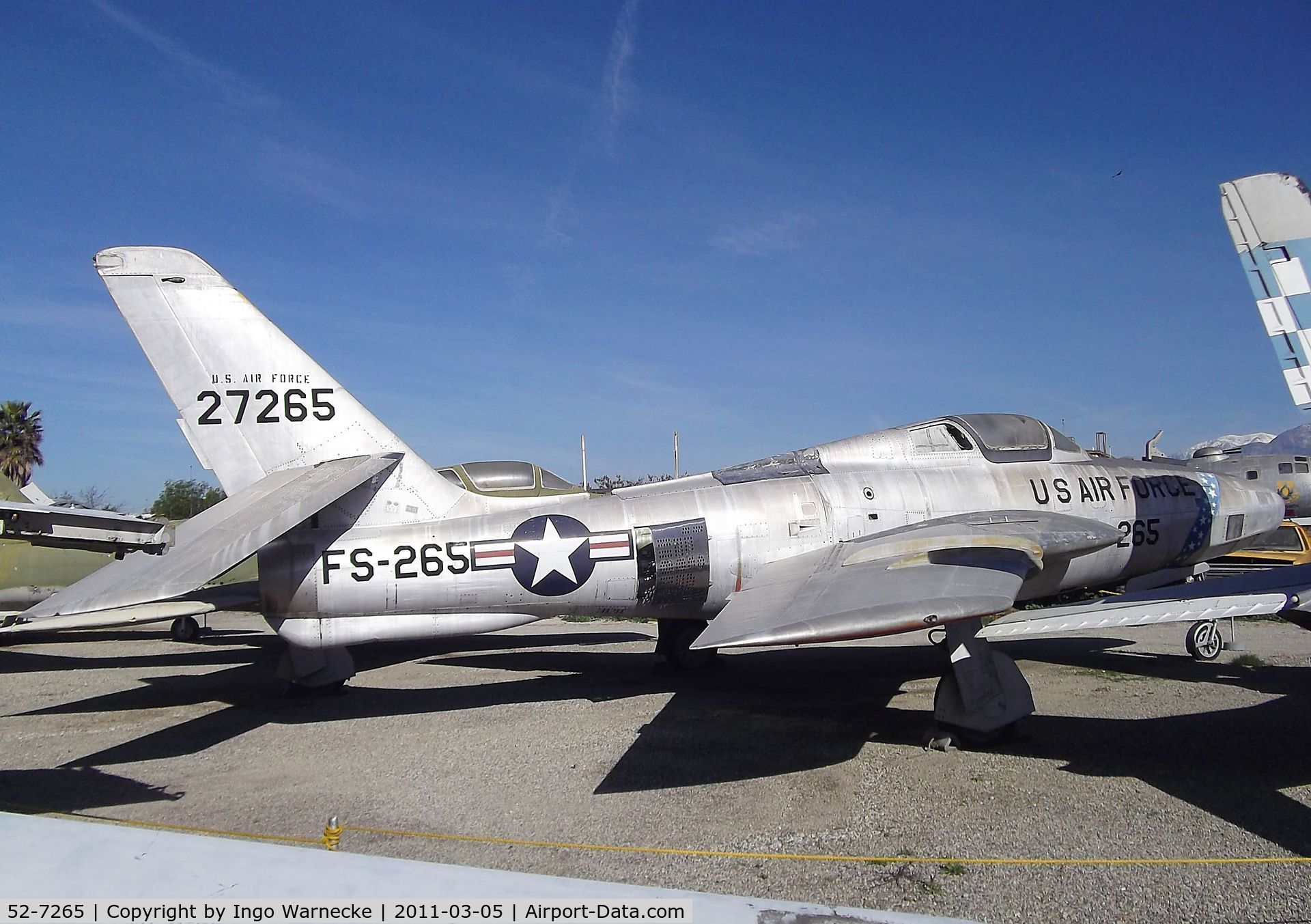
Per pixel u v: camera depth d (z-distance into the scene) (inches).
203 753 291.3
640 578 340.5
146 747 299.9
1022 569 283.4
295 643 326.6
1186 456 745.0
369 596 324.5
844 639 235.6
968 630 282.7
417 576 326.3
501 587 331.3
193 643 605.0
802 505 357.4
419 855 196.4
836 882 177.6
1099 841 195.8
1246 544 439.8
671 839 204.7
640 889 62.5
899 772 254.5
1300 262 235.6
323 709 359.9
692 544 343.0
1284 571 273.6
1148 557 398.9
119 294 343.6
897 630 236.2
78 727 332.2
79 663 503.5
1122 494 394.9
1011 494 379.9
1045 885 173.3
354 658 504.7
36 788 253.0
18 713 358.6
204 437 346.3
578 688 396.5
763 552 348.8
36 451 1553.9
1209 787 231.8
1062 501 382.6
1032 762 259.6
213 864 64.5
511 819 220.8
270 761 279.9
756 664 453.1
